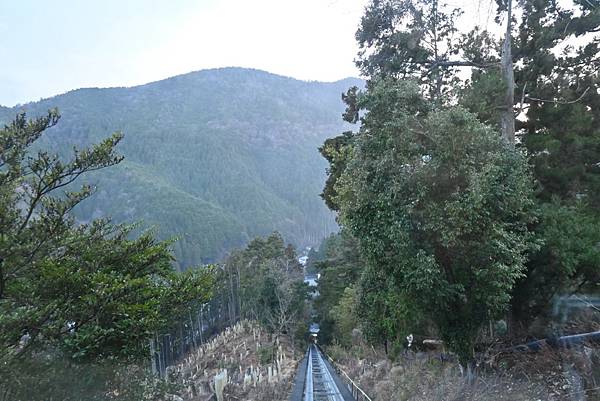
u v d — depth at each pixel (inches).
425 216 477.4
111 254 354.3
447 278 492.7
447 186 490.0
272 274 2369.6
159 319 341.4
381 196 492.4
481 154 487.5
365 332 901.2
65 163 289.0
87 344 293.1
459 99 640.4
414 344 753.0
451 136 483.8
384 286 663.1
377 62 815.1
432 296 474.9
